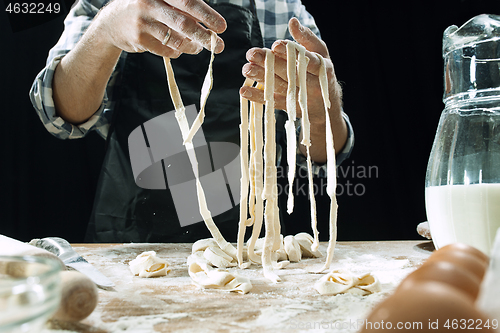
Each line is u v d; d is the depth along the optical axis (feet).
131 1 2.85
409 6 8.52
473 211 2.12
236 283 2.15
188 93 4.89
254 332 1.58
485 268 1.16
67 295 1.51
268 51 2.65
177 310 1.84
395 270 2.65
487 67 2.18
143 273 2.50
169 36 2.75
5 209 8.16
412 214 9.11
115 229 4.74
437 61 8.64
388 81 8.86
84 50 3.90
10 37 7.96
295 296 2.09
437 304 0.81
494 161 2.12
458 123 2.27
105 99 4.84
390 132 8.97
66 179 8.54
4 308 1.13
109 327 1.61
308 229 8.97
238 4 5.15
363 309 1.83
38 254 1.95
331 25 8.76
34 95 4.30
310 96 3.55
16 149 8.14
